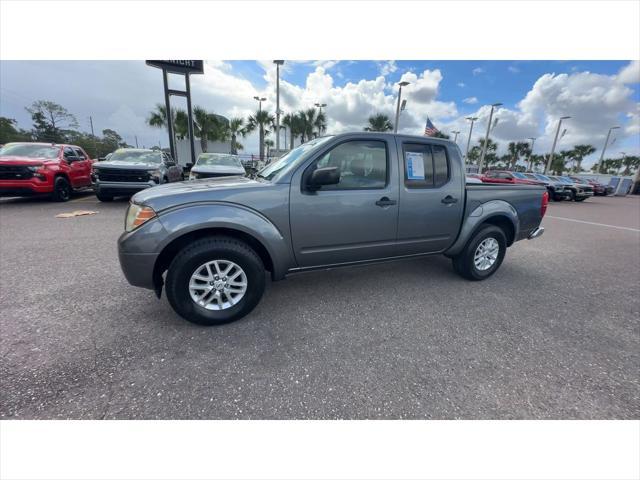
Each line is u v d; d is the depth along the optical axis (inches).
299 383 76.6
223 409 68.5
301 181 105.7
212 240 96.6
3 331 94.2
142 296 120.1
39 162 326.6
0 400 67.8
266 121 1197.1
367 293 131.8
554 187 697.6
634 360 91.4
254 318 107.5
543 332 105.5
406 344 95.0
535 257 205.0
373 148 118.0
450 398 73.9
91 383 73.8
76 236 206.7
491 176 743.7
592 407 73.0
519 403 73.2
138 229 90.9
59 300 115.5
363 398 72.8
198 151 1143.6
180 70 670.5
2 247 179.8
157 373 78.0
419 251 134.1
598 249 235.1
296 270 112.7
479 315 115.9
